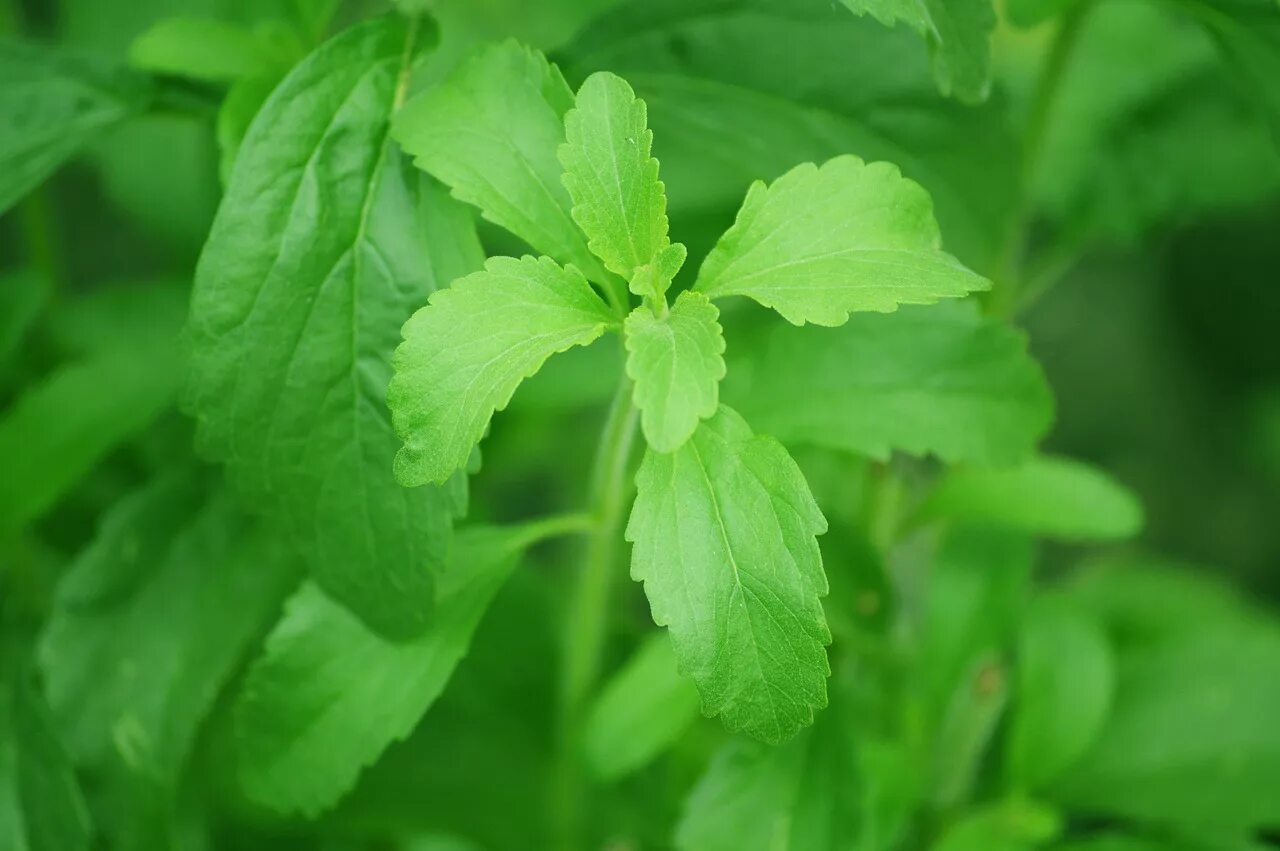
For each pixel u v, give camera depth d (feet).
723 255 1.04
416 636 1.10
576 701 1.23
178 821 1.32
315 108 1.08
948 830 1.33
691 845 1.18
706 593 1.01
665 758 1.34
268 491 1.09
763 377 1.19
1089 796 1.36
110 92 1.19
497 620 1.36
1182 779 1.36
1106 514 1.25
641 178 1.03
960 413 1.17
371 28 1.10
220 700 1.34
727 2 1.17
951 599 1.32
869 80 1.18
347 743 1.11
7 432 1.23
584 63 1.18
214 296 1.07
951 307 1.18
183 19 1.19
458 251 1.09
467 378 1.01
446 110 1.08
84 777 1.21
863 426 1.17
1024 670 1.32
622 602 1.36
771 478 1.01
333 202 1.08
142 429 1.35
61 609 1.21
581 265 1.07
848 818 1.18
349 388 1.08
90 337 1.35
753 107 1.19
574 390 1.32
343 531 1.09
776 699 1.01
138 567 1.22
